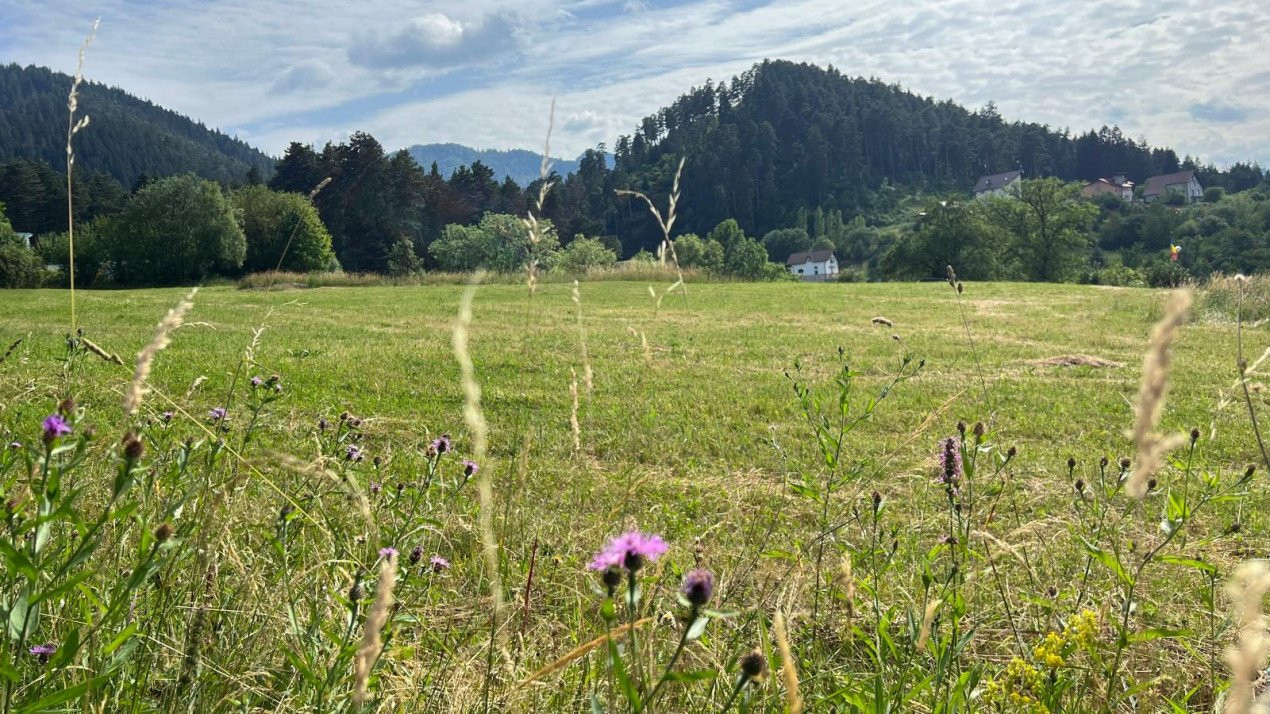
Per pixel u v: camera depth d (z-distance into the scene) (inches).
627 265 1658.5
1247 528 191.9
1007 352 572.7
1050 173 6683.1
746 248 3331.7
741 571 129.6
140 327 698.8
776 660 79.8
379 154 2930.6
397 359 494.9
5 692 58.6
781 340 639.8
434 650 100.1
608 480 227.9
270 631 89.4
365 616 81.1
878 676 83.1
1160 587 138.1
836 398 377.7
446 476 203.2
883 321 165.3
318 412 305.3
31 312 865.5
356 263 2908.5
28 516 80.4
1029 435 319.0
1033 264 2672.2
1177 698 104.0
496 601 51.9
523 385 413.1
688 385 420.2
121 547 89.6
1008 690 85.4
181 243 1977.1
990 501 202.2
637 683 55.9
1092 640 85.8
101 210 3437.5
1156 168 6594.5
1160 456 35.0
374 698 80.7
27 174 3282.5
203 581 89.0
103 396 203.2
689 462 267.7
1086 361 524.4
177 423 171.8
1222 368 486.0
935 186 6348.4
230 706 81.0
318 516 122.0
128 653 64.5
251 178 2987.2
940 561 151.6
